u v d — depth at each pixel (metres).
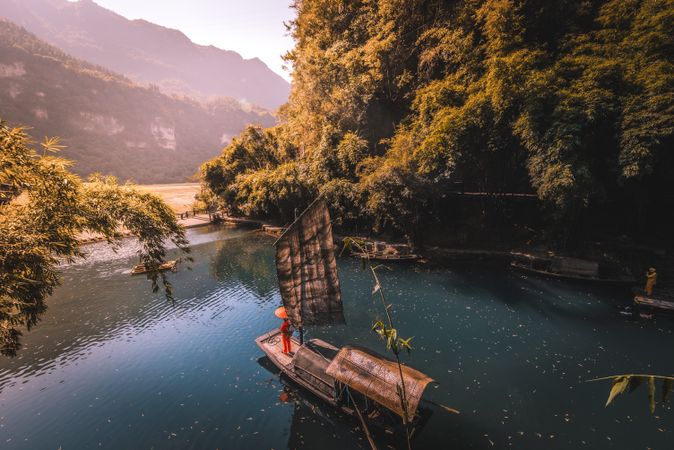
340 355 12.45
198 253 38.97
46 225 7.50
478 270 26.42
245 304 23.92
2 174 6.82
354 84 38.12
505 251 27.77
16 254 6.70
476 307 20.42
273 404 13.55
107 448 11.73
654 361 14.63
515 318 18.86
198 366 16.41
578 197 20.62
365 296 23.17
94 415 13.34
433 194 29.20
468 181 33.16
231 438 11.96
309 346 14.55
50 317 22.52
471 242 30.92
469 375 14.34
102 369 16.41
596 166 21.88
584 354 15.35
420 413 11.47
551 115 21.81
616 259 23.00
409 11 36.62
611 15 24.27
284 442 11.69
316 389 13.14
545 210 27.86
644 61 21.05
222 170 69.38
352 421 12.06
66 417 13.27
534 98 22.64
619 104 20.69
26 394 14.72
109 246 43.66
